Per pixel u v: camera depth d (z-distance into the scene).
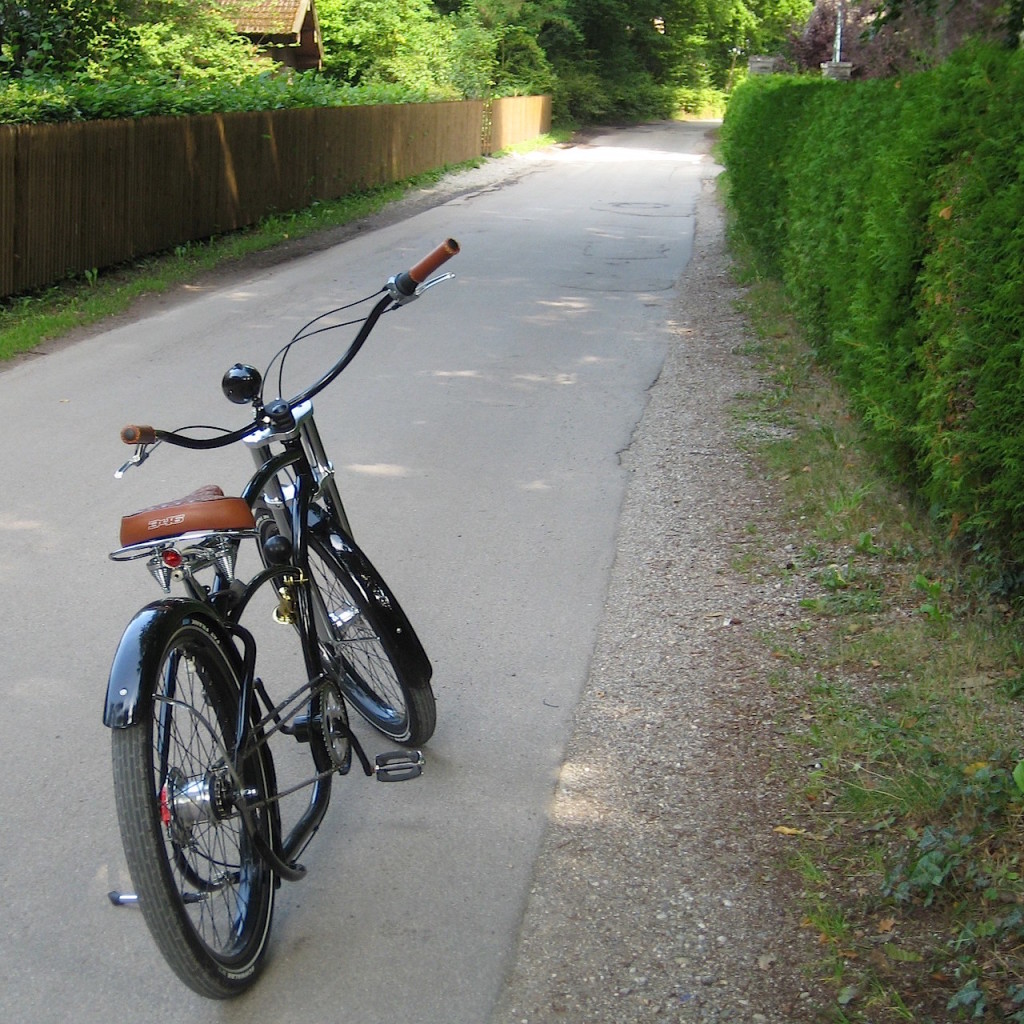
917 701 4.09
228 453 6.91
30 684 4.29
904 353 5.49
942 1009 2.74
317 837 3.46
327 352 9.70
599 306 12.01
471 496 6.37
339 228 17.92
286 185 19.19
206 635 2.73
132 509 6.00
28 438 7.15
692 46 59.53
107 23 18.81
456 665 4.52
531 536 5.82
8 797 3.61
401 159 25.38
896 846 3.33
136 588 5.12
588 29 52.62
